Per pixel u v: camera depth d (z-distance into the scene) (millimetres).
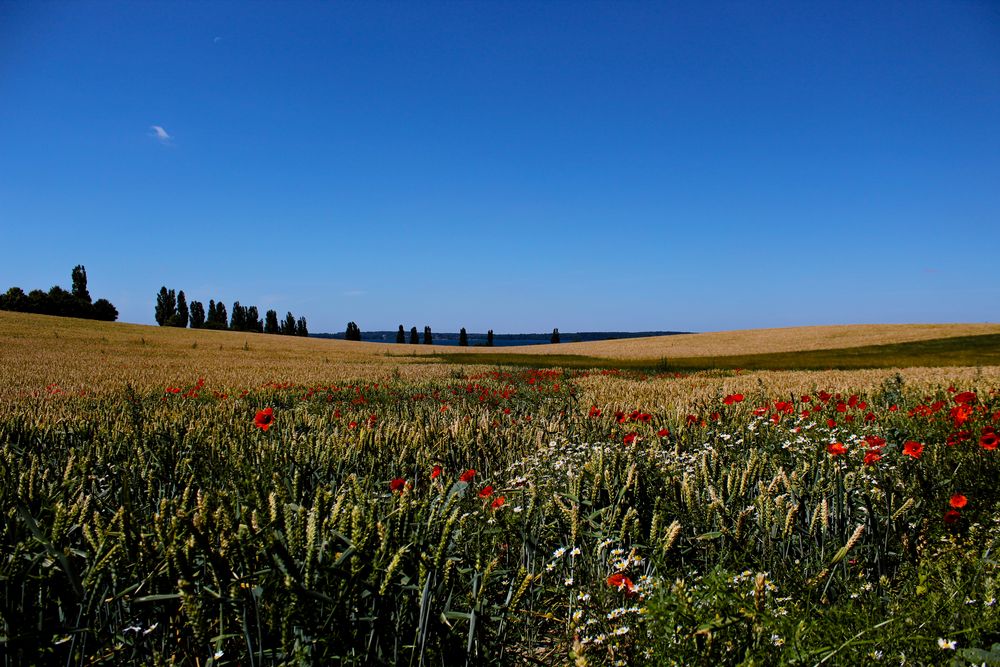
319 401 14180
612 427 7090
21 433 6668
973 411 6742
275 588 2279
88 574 2348
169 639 2480
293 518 2574
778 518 3521
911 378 15789
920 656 2301
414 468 4898
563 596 3258
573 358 55625
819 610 2645
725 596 2533
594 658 2406
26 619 2312
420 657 2350
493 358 53375
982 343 53625
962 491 4363
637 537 3389
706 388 14391
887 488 3850
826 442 5180
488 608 2764
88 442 5941
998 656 2178
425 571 2426
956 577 2877
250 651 2219
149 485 4156
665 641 2318
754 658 2184
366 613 2480
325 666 2309
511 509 3838
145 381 19500
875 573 3416
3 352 34688
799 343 62562
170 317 113625
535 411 10359
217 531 2395
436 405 12008
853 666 2209
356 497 3055
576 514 3287
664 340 75125
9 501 3006
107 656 2441
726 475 4094
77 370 24438
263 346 56906
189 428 6082
